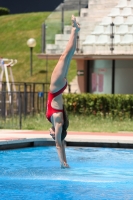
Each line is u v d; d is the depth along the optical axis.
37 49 75.19
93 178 26.17
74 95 51.72
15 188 23.67
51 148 36.44
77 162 30.92
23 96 52.50
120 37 54.91
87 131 43.47
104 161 31.38
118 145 36.44
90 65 58.75
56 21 58.28
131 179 26.05
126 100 50.00
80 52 56.31
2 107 48.78
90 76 58.75
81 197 21.84
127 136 39.22
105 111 50.78
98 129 44.12
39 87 65.44
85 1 60.16
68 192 22.84
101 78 57.94
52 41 57.78
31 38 73.69
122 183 25.00
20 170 28.30
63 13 58.47
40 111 51.66
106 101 50.66
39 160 31.66
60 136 28.66
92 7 60.34
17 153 34.12
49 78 67.12
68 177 26.42
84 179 25.91
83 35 56.91
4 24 85.31
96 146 36.81
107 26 56.47
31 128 45.34
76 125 46.22
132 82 56.03
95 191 23.11
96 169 28.72
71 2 59.44
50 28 58.03
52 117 28.44
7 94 54.41
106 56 53.19
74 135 39.59
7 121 47.88
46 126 46.03
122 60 56.53
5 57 74.38
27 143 36.66
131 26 55.44
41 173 27.42
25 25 83.38
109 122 48.16
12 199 21.41
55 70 28.20
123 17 57.66
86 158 32.34
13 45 77.69
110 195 22.25
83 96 51.41
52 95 28.44
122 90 56.66
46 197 21.80
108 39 55.28
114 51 54.88
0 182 25.09
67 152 34.66
